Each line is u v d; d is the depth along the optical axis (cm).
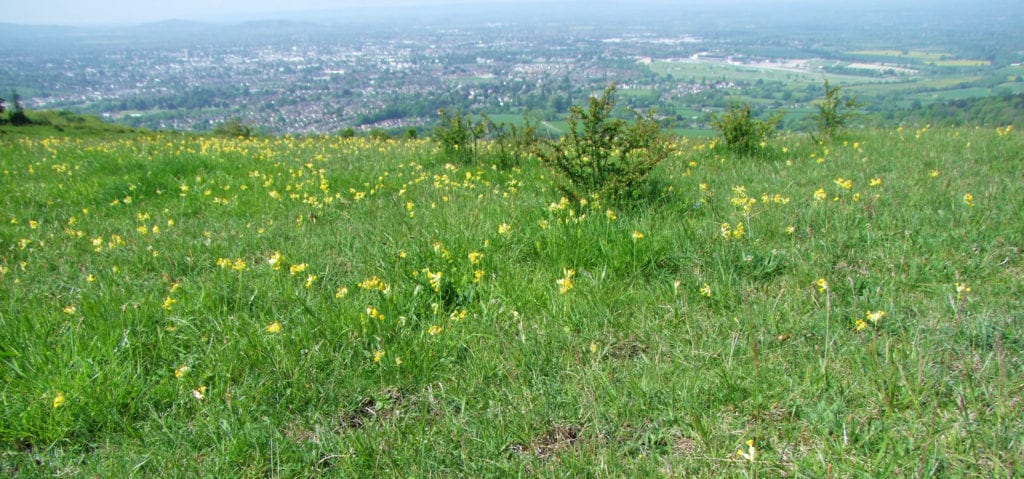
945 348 297
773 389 281
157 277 463
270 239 534
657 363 296
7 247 562
